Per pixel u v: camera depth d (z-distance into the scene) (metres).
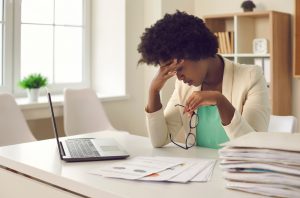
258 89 1.63
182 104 1.83
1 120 2.83
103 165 1.38
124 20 4.04
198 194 1.04
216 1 4.25
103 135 2.03
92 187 1.12
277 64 3.55
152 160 1.41
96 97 3.55
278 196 0.99
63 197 1.22
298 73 3.50
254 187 1.03
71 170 1.31
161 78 1.69
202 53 1.46
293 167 0.96
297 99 3.74
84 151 1.53
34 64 3.86
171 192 1.06
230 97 1.68
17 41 3.68
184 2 4.33
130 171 1.25
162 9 4.09
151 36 1.48
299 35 3.47
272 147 0.99
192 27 1.46
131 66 4.16
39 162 1.42
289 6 3.72
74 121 3.33
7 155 1.53
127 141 1.85
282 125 2.10
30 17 3.79
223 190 1.07
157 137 1.70
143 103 4.34
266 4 3.88
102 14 4.20
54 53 4.02
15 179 1.43
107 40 4.19
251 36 3.94
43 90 3.85
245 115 1.58
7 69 3.62
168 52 1.44
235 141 1.08
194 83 1.54
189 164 1.34
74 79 4.21
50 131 3.75
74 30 4.17
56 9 4.00
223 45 3.91
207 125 1.74
